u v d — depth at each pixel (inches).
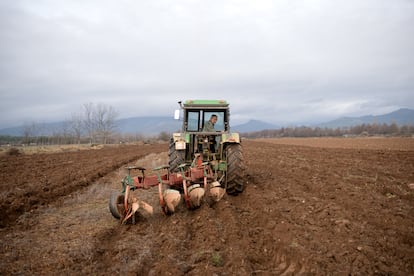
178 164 261.6
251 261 143.9
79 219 210.5
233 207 221.3
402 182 289.9
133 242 162.1
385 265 130.8
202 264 136.3
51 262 140.5
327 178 320.5
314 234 165.3
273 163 481.4
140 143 1919.3
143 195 273.3
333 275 125.2
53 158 740.0
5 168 519.8
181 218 199.2
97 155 821.2
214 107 291.1
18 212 235.6
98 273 131.6
